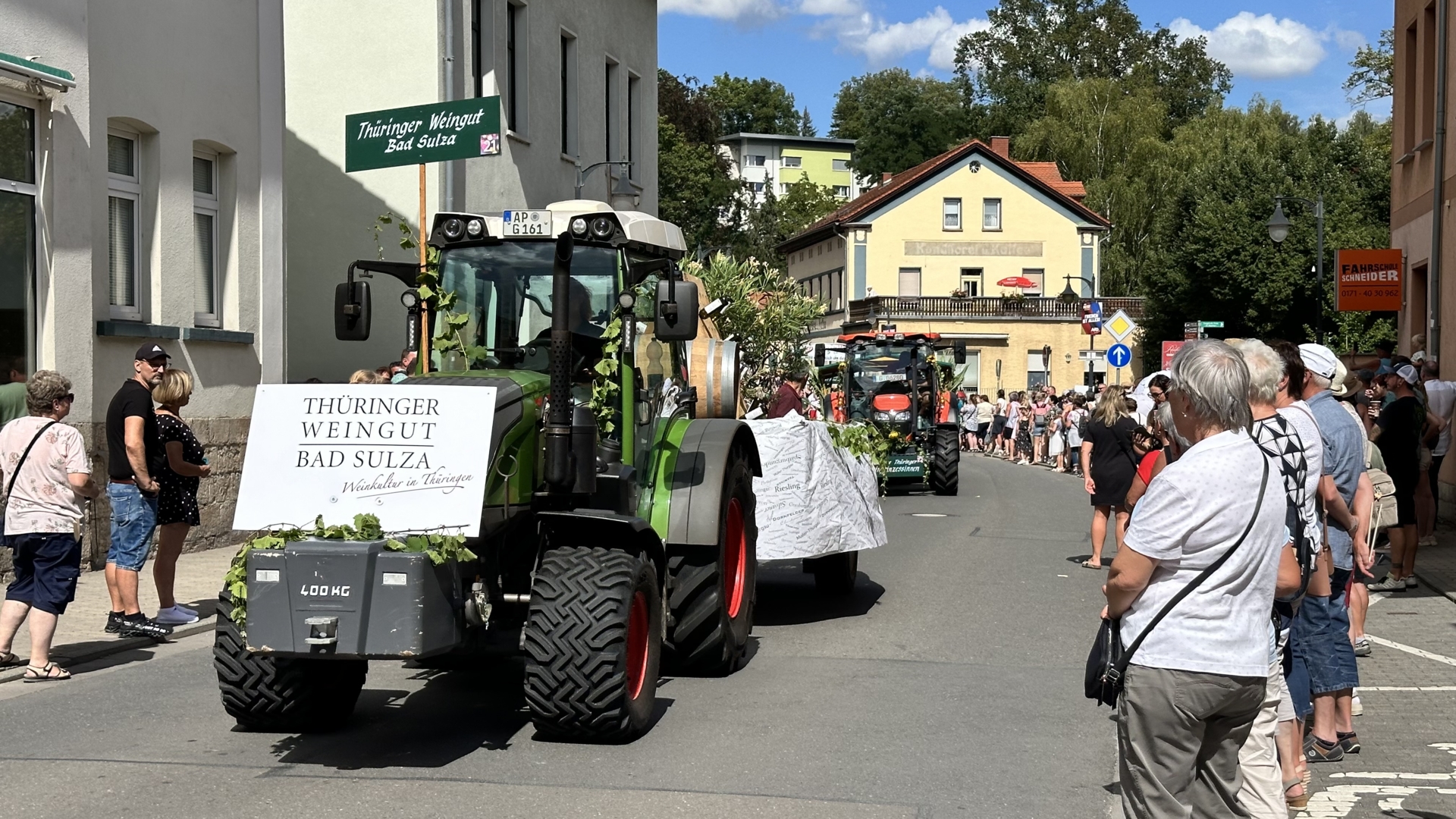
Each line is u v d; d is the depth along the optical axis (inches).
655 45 1171.9
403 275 320.5
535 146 917.8
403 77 805.9
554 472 272.8
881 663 358.0
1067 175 2625.5
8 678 331.3
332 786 240.1
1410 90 888.9
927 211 2522.1
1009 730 284.4
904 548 623.8
